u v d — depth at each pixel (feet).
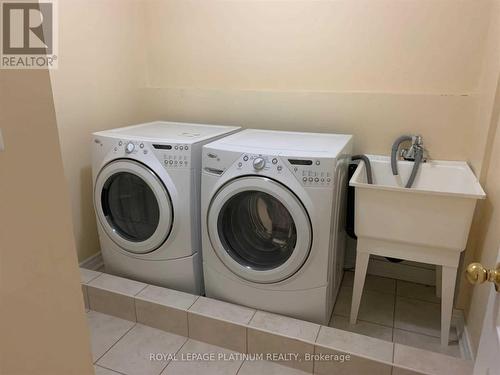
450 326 5.97
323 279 5.47
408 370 4.66
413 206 5.03
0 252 2.06
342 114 6.85
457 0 5.85
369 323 6.15
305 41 6.86
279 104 7.24
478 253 5.57
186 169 5.91
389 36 6.35
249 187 5.36
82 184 7.22
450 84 6.20
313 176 5.09
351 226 6.72
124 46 7.72
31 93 2.14
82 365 2.76
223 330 5.65
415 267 7.22
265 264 5.80
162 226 6.14
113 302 6.34
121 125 7.93
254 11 7.06
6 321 2.15
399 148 6.63
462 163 6.22
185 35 7.73
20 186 2.13
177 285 6.58
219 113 7.77
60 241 2.43
